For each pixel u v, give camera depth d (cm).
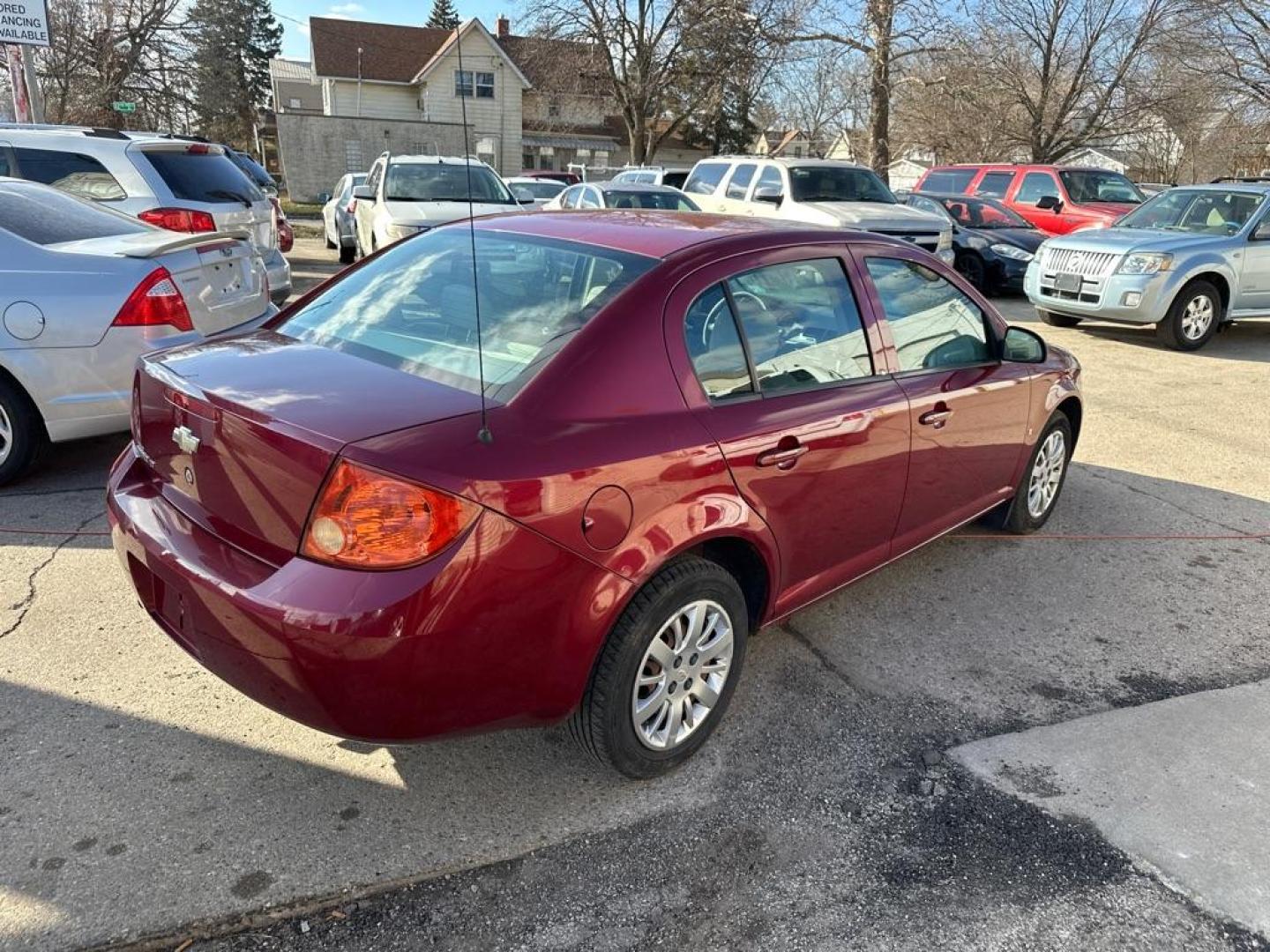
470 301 284
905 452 342
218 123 5325
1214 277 960
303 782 267
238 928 216
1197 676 349
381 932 217
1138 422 705
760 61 2986
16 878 225
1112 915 231
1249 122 3089
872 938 221
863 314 335
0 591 365
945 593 410
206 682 312
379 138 3456
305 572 212
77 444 555
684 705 276
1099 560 454
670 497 250
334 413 224
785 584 308
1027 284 1056
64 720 288
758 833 255
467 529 210
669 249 287
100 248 462
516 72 4116
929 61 2834
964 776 283
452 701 219
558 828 254
